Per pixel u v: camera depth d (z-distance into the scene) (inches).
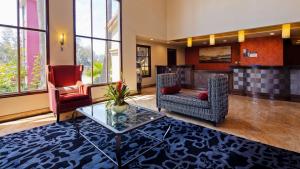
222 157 88.4
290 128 124.6
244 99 219.3
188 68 311.3
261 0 226.1
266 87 219.3
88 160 86.9
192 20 288.8
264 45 311.0
